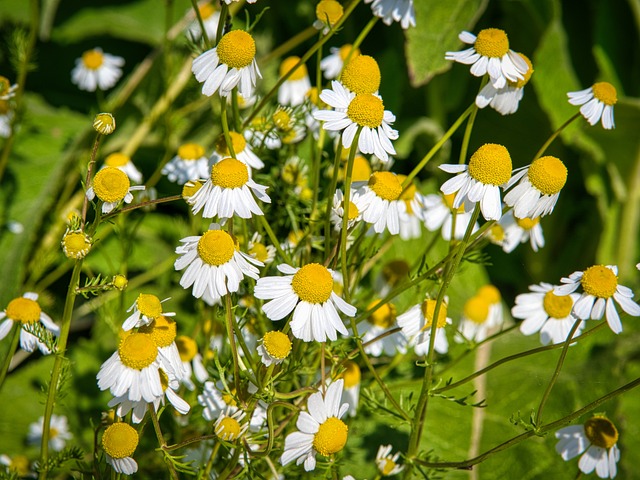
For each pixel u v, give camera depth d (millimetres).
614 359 621
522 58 487
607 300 473
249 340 511
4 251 616
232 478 476
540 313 520
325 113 464
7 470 530
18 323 492
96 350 623
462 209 510
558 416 599
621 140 708
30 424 598
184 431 522
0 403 602
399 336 517
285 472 503
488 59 484
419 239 644
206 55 468
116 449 461
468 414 597
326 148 610
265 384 466
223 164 461
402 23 506
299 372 495
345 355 489
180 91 637
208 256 458
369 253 508
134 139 644
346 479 481
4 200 633
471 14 611
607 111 496
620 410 616
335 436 469
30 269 623
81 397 605
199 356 513
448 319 504
